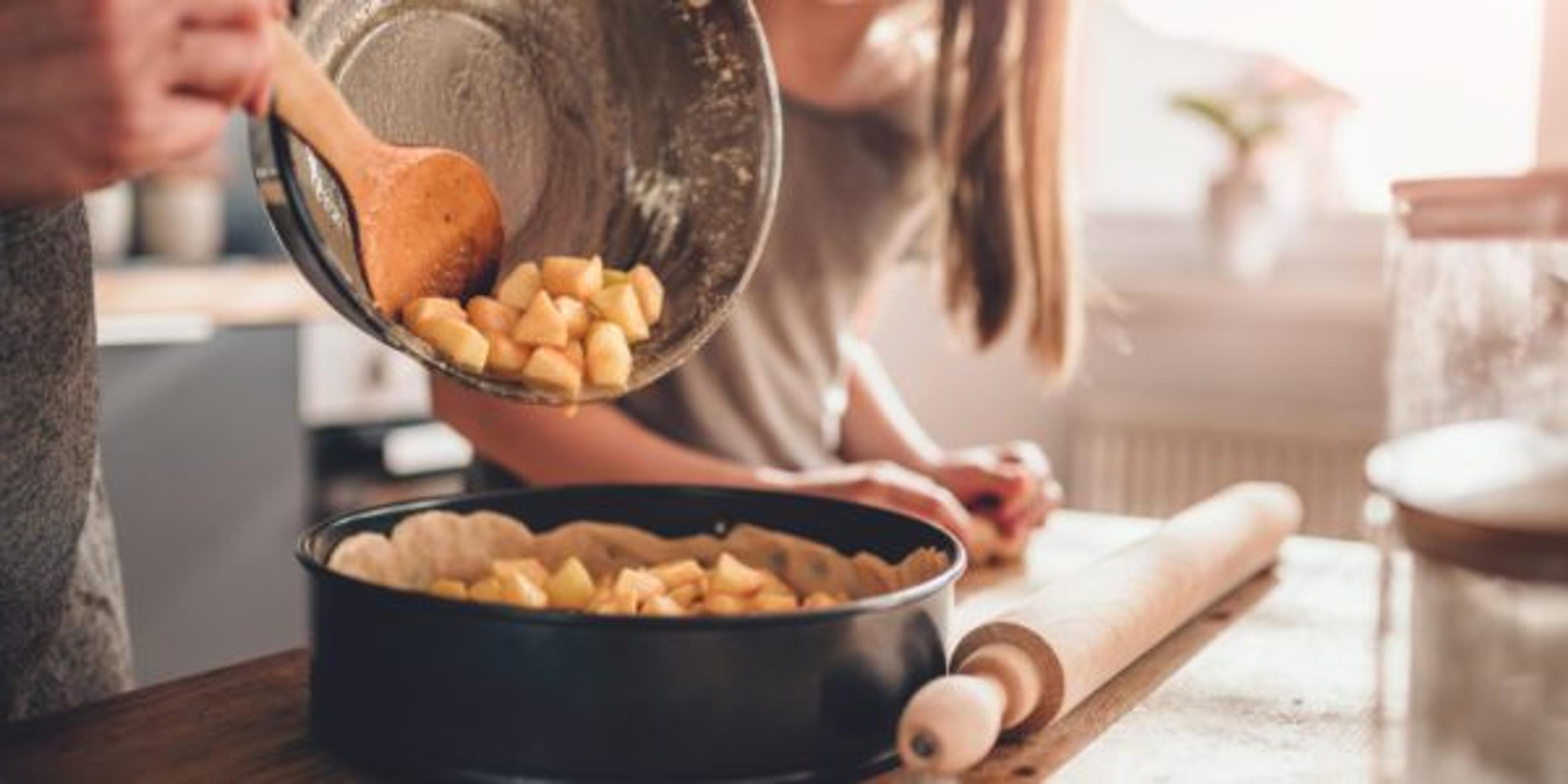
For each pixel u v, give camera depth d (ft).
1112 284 9.10
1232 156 8.84
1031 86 4.64
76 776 2.27
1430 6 8.08
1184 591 3.09
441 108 2.65
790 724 2.20
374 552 2.68
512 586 2.58
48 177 1.99
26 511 2.57
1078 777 2.39
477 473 4.91
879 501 3.90
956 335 5.18
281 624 8.38
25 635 2.73
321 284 2.23
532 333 2.54
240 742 2.43
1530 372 1.89
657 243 2.97
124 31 1.92
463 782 2.19
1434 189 2.00
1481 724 1.86
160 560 7.68
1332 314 8.51
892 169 5.00
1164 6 8.92
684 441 4.88
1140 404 8.87
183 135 2.02
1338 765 2.48
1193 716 2.70
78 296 2.58
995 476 4.20
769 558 3.01
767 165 2.82
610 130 2.94
